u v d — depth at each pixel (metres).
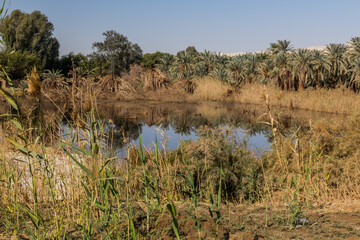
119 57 60.84
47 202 3.66
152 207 3.21
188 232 2.84
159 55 72.50
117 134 10.80
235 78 42.88
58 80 23.64
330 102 24.62
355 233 2.99
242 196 5.09
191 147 5.61
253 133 12.41
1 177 3.67
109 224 2.70
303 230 3.17
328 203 4.45
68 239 2.64
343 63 43.25
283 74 40.47
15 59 43.31
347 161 5.95
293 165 5.75
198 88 33.62
